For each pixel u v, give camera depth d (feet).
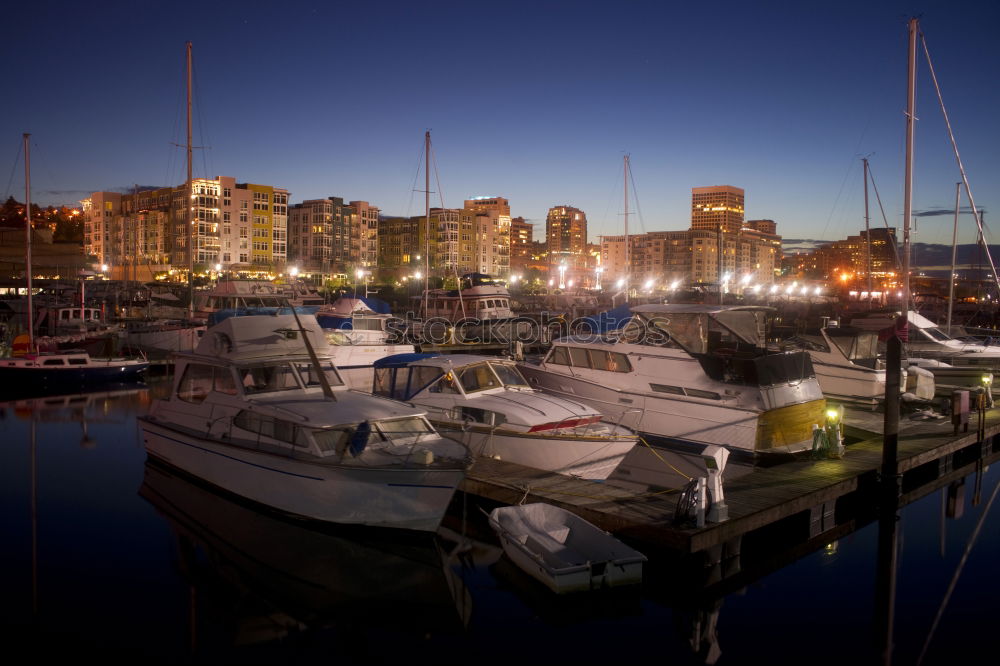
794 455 46.96
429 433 38.81
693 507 31.86
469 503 39.96
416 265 429.38
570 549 32.22
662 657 26.18
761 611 30.09
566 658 26.03
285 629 27.81
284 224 405.59
